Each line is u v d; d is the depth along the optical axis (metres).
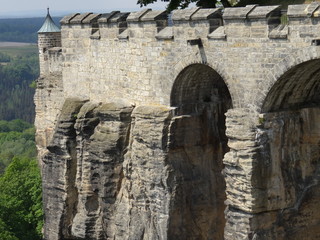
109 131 108.19
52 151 122.88
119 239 105.75
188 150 99.12
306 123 87.12
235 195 85.25
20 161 194.50
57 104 135.12
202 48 89.75
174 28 94.12
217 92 100.38
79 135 115.25
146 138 99.00
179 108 97.38
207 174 100.38
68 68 123.25
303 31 77.25
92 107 114.00
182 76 95.25
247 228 84.62
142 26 100.56
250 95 84.19
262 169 84.12
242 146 84.00
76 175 117.81
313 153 88.50
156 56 98.50
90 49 116.06
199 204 99.94
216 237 101.38
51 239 126.06
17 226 154.25
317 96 88.25
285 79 81.50
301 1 103.88
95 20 115.00
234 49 85.25
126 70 106.25
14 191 161.88
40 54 147.12
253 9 82.69
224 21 85.88
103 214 110.69
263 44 81.62
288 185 86.69
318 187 88.75
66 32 121.94
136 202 102.25
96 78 115.50
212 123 100.12
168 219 97.69
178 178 97.88
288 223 87.56
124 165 104.25
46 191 126.88
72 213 123.00
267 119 83.81
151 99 101.12
